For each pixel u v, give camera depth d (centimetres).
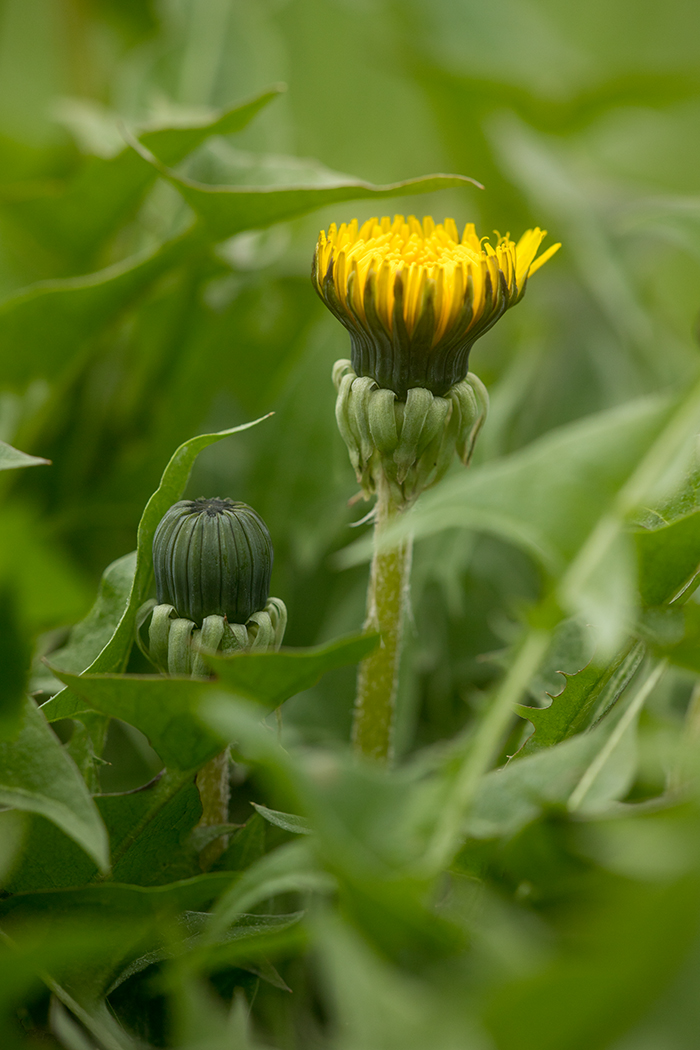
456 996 26
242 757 29
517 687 27
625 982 25
